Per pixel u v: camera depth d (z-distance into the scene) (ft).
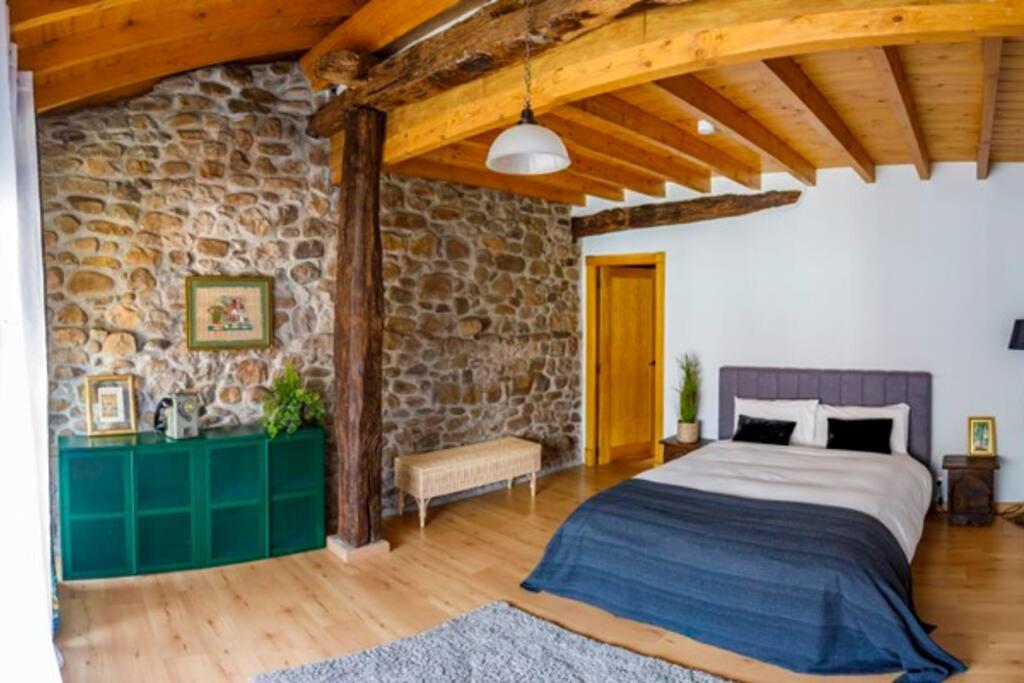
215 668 9.54
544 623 10.77
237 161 14.74
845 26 7.55
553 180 19.25
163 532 13.14
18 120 8.90
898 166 17.54
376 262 13.97
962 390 17.10
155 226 13.85
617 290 23.35
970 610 11.28
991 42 8.61
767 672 9.45
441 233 18.24
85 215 13.19
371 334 13.98
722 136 15.80
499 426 19.90
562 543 12.06
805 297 18.81
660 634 10.59
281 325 15.30
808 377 18.49
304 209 15.60
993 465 15.76
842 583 9.49
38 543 7.47
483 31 9.87
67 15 8.29
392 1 11.55
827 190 18.40
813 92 12.17
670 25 8.73
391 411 17.13
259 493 13.88
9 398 7.19
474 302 19.15
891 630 9.12
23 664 7.32
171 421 13.33
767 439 17.54
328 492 15.71
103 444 12.67
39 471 8.92
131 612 11.37
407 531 15.72
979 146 13.85
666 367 21.42
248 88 14.88
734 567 10.16
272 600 11.89
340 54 12.04
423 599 11.93
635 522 11.41
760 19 8.02
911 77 11.44
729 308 20.07
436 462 16.61
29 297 8.95
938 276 17.24
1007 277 16.60
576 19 8.69
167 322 13.98
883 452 16.31
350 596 12.06
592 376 22.70
